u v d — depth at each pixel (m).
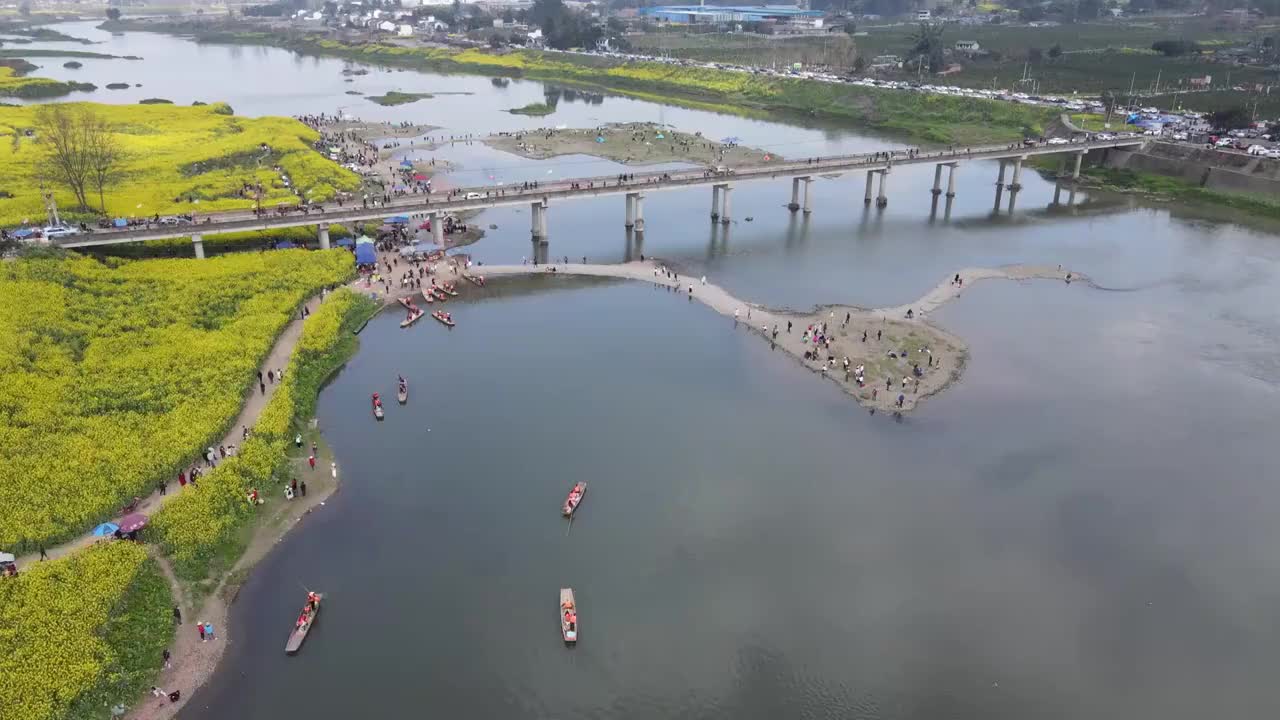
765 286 162.25
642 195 193.88
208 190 196.50
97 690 68.62
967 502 97.88
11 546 80.12
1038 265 175.12
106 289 134.50
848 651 77.56
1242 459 106.75
